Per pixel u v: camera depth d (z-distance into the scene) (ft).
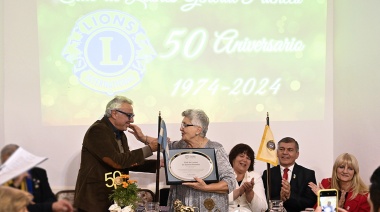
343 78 20.85
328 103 21.31
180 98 20.80
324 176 21.25
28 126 20.13
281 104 21.21
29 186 13.84
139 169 18.69
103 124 17.34
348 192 16.94
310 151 21.20
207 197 16.03
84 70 20.40
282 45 21.18
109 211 16.93
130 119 17.63
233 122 21.01
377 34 19.10
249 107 21.07
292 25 21.21
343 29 20.85
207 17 20.89
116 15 20.53
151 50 20.67
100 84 20.48
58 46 20.26
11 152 13.29
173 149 16.22
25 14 20.07
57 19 20.26
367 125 19.60
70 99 20.34
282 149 19.39
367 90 19.60
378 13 19.07
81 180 17.21
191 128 16.34
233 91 21.01
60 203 13.35
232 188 16.02
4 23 19.93
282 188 18.13
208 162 16.03
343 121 20.84
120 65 20.54
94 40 20.45
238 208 17.35
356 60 20.13
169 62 20.75
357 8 20.10
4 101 19.97
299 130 21.29
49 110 20.24
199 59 20.86
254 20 21.06
